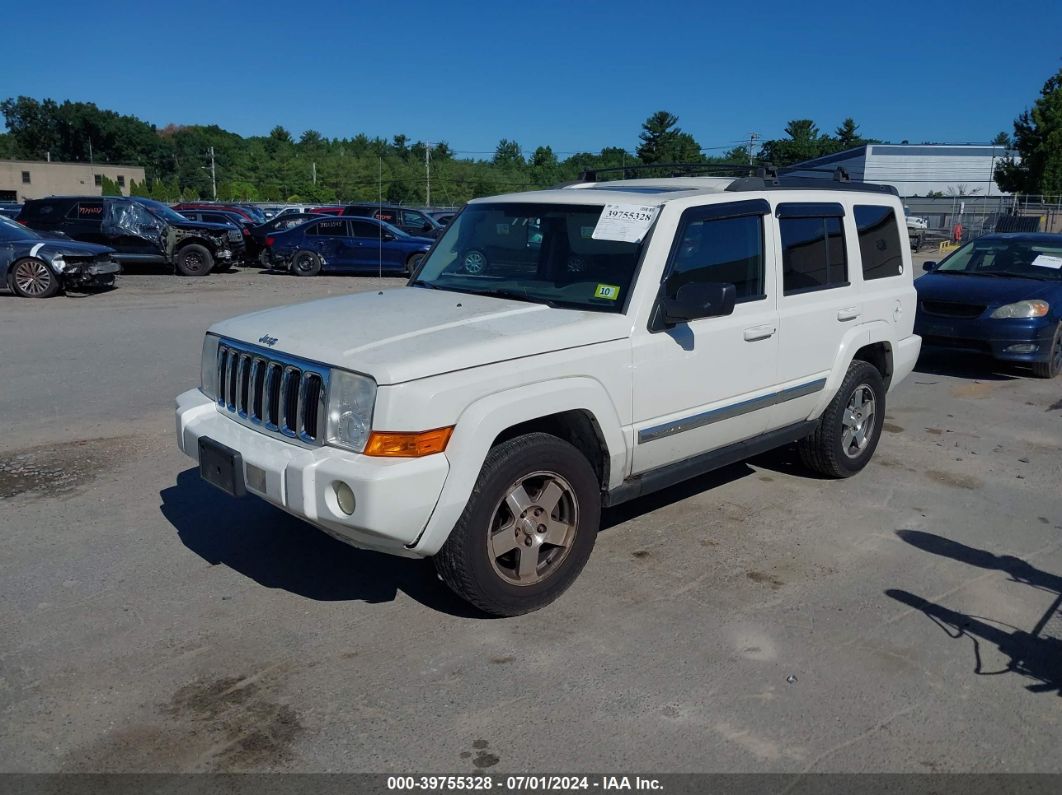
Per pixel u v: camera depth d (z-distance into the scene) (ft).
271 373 12.87
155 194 269.23
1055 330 31.42
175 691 11.36
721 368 15.56
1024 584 14.97
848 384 19.08
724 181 16.98
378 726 10.71
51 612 13.32
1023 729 10.88
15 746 10.23
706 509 18.19
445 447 11.87
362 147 334.44
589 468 13.65
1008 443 23.79
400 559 15.44
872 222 19.77
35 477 19.16
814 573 15.21
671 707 11.17
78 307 46.32
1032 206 132.87
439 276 16.76
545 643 12.69
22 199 272.51
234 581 14.46
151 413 24.52
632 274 14.29
